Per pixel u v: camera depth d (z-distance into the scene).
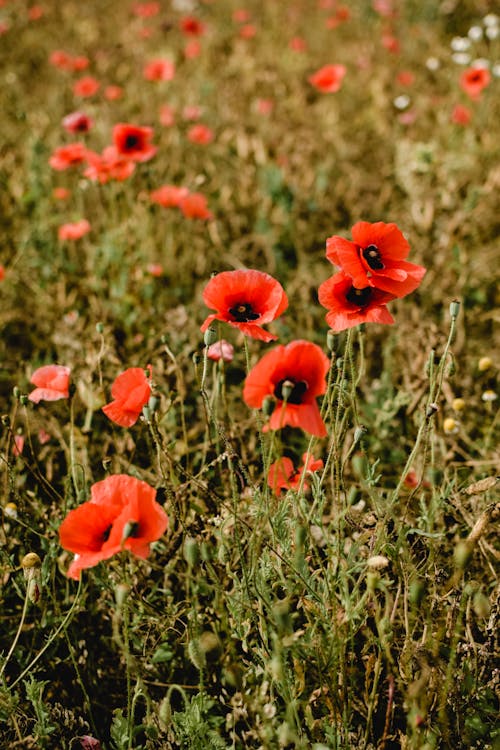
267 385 1.42
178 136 2.93
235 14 4.67
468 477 1.66
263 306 1.49
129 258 2.11
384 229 1.49
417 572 1.46
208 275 2.23
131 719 1.44
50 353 1.93
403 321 1.92
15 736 1.48
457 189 2.46
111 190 2.15
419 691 1.38
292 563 1.47
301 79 3.80
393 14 4.58
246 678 1.46
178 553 1.58
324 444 1.75
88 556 1.38
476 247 2.26
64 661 1.53
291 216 2.43
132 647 1.54
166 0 5.52
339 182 2.67
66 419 1.80
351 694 1.47
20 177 2.62
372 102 3.49
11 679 1.55
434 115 3.21
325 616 1.46
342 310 1.48
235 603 1.47
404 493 1.63
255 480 1.68
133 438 1.70
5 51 4.24
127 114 3.33
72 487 1.68
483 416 1.80
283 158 2.77
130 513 1.39
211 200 2.58
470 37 3.62
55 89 3.55
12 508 1.56
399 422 1.76
